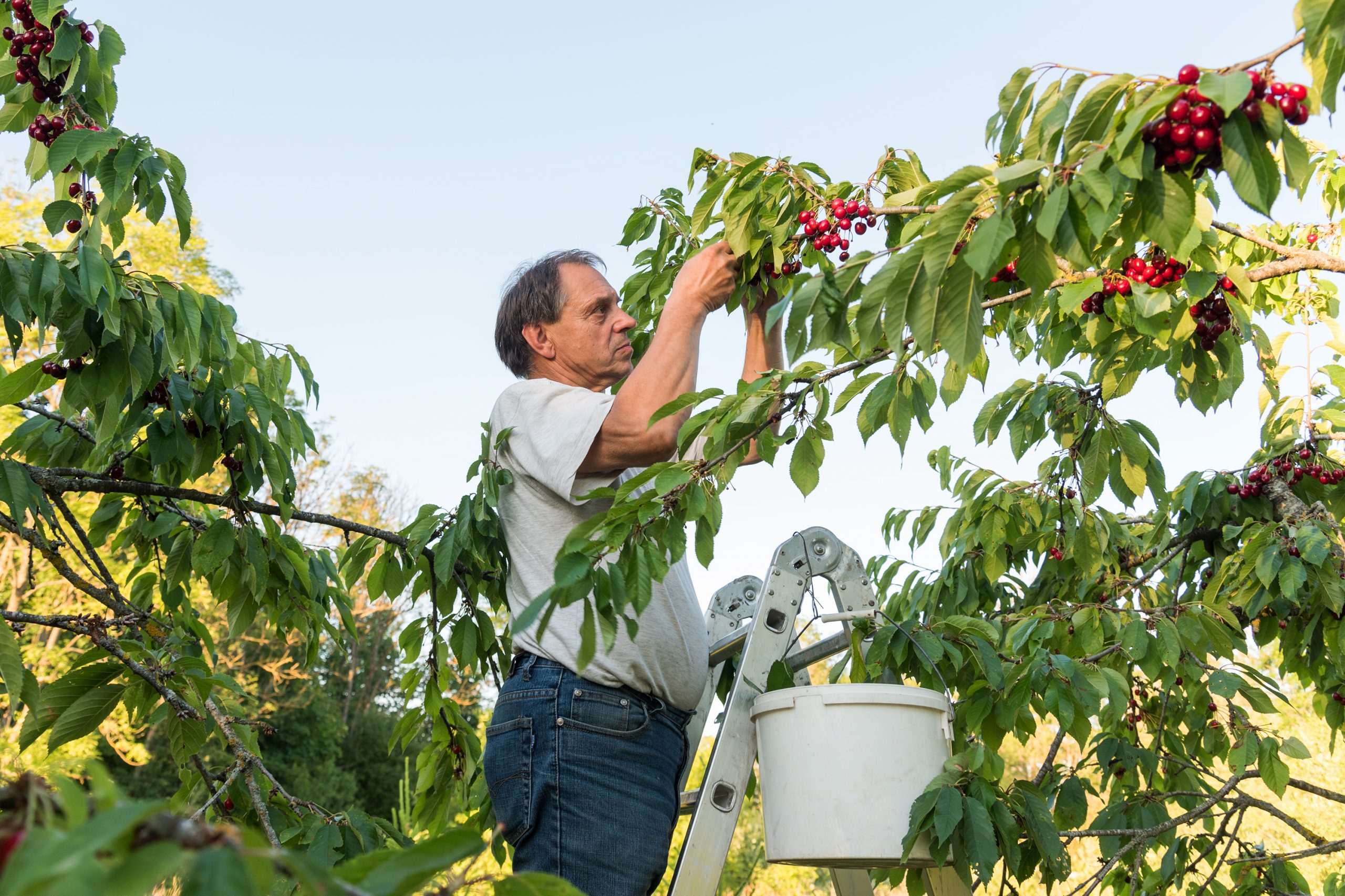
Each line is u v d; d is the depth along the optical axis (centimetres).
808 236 193
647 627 193
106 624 232
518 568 210
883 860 194
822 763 194
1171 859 328
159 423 249
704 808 203
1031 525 380
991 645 261
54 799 53
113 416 220
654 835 187
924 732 203
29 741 220
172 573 288
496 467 222
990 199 130
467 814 284
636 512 159
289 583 297
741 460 174
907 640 234
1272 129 120
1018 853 212
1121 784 363
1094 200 125
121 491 250
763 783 206
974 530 385
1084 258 131
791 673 219
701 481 170
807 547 234
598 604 149
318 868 48
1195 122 122
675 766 201
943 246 128
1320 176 357
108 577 251
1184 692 364
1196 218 139
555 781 184
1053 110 129
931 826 195
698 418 172
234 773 239
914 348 176
